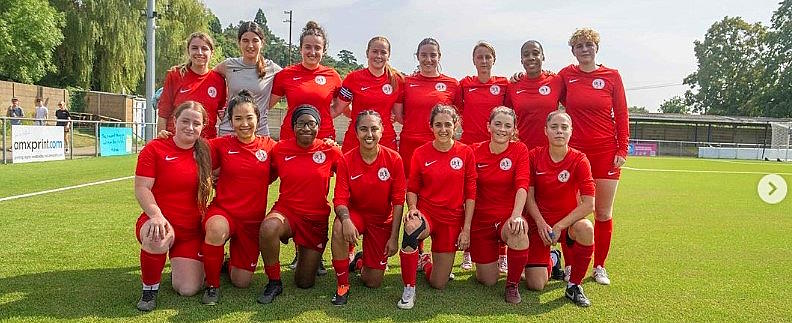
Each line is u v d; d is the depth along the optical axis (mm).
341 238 3654
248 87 4805
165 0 31219
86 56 29219
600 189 4559
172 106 4859
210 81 4855
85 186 9297
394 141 5199
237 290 3877
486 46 5055
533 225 4109
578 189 4219
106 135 17484
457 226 4008
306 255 3906
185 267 3703
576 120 4691
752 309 3643
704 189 12391
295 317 3344
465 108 5242
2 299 3502
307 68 4945
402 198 3984
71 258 4543
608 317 3453
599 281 4230
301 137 3855
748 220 7566
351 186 3943
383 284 4160
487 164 4090
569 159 4051
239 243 3873
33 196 8008
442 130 3922
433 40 5125
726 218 7723
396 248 3986
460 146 4043
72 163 14062
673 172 18812
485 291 4000
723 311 3594
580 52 4707
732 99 53531
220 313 3375
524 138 5027
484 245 4105
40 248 4867
